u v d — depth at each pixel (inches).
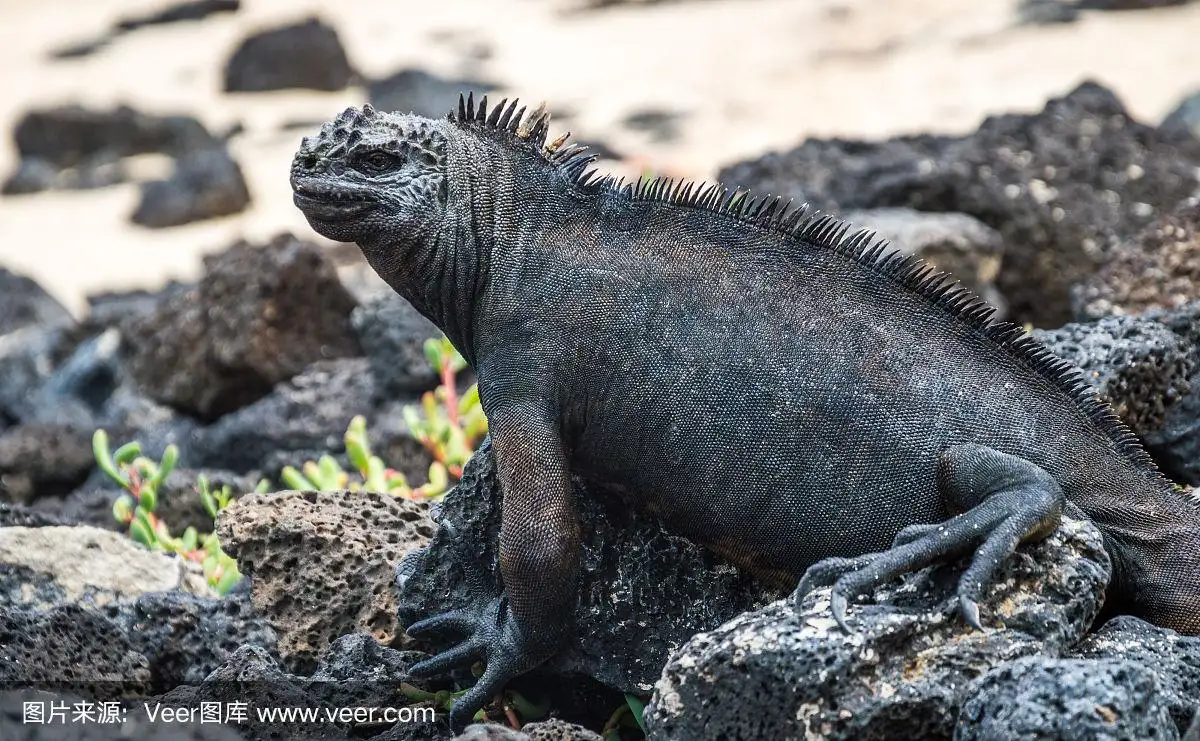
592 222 351.6
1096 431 332.2
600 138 1423.5
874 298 339.9
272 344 693.9
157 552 427.5
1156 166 724.7
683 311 338.6
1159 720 263.7
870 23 1738.4
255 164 1552.7
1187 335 433.1
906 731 282.7
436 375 630.5
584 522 359.6
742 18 1834.4
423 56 1872.5
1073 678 262.1
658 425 335.9
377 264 356.2
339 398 652.1
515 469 336.5
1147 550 321.7
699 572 353.1
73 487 703.7
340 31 2009.1
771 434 329.4
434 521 409.4
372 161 346.9
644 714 307.3
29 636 380.8
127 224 1429.6
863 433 325.4
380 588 390.6
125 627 393.4
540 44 1843.0
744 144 1376.7
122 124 1668.3
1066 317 699.4
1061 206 702.5
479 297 350.6
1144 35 1551.4
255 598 392.5
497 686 346.3
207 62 1967.3
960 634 291.1
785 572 337.4
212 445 661.3
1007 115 747.4
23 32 2198.6
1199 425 411.5
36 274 1299.2
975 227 664.4
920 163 708.0
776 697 284.2
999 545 293.7
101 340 796.6
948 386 328.5
